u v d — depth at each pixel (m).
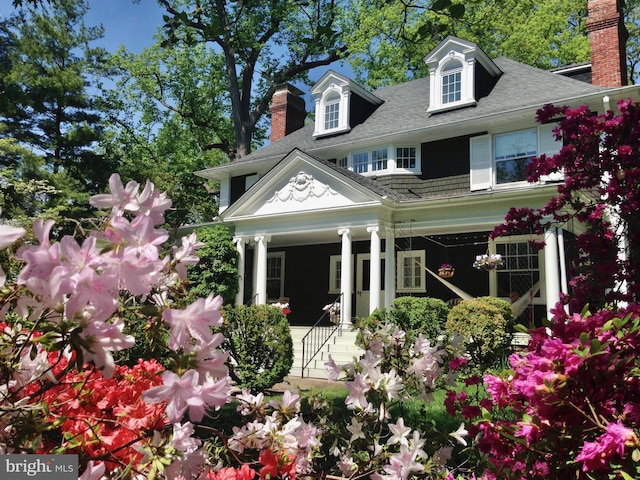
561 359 1.98
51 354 1.80
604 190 5.02
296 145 18.16
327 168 13.62
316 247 18.06
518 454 2.10
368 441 2.68
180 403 1.13
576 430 1.91
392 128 15.77
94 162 22.70
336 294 17.38
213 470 1.94
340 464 2.40
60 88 21.97
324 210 13.36
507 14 23.66
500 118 13.29
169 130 30.08
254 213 15.17
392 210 13.34
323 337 13.01
